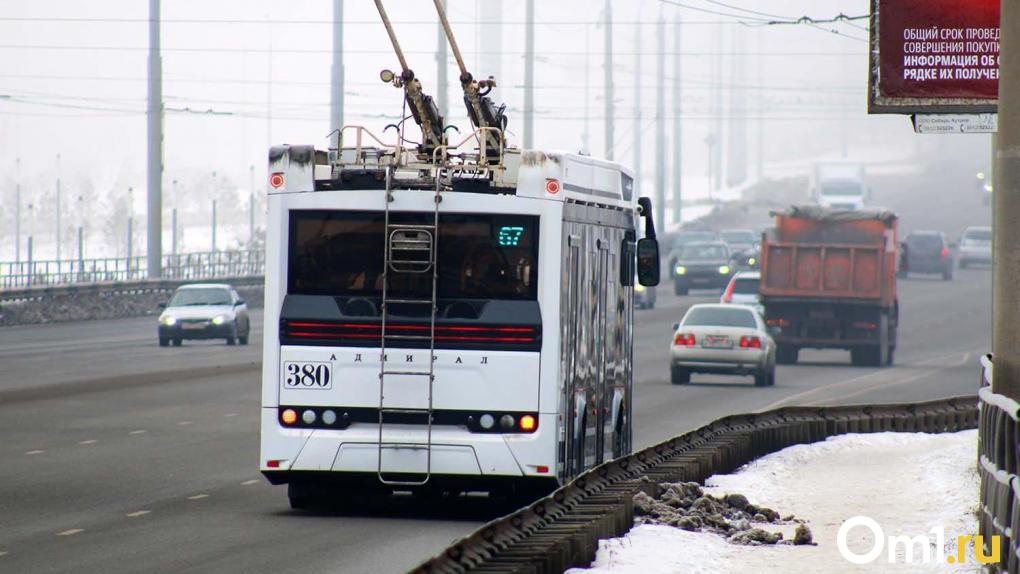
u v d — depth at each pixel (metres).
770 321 171.88
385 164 61.81
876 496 69.75
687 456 72.62
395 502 67.25
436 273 60.81
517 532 47.88
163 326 183.88
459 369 60.69
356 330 61.00
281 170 61.88
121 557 51.03
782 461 84.19
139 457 81.81
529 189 61.00
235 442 89.50
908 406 103.38
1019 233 57.03
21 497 66.25
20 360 158.88
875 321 169.75
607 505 54.59
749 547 53.69
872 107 83.81
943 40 83.19
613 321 71.62
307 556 51.72
